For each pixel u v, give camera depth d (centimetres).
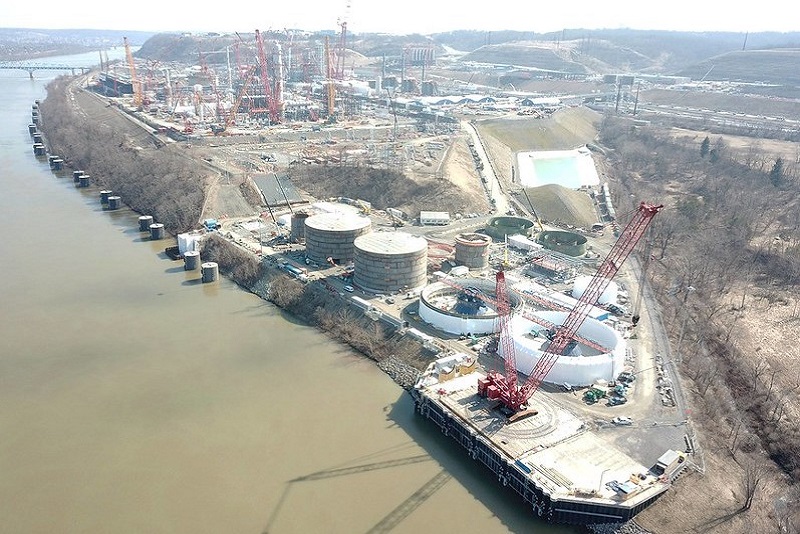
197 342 15412
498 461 10644
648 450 10925
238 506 10088
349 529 9625
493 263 19862
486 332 15212
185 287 18788
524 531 9631
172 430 11994
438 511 10044
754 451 11388
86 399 12962
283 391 13362
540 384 13038
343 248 19288
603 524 9619
